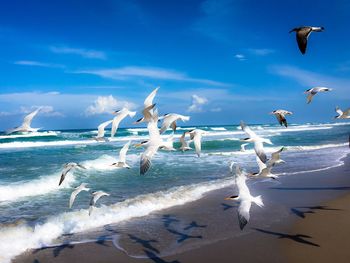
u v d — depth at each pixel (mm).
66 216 11922
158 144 8062
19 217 11969
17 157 30250
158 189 16250
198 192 15516
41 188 16516
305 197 14398
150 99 8680
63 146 43281
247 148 37562
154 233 10555
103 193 10242
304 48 7383
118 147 41219
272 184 17078
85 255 9125
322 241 9664
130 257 9000
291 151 32594
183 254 9117
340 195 14570
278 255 8906
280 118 9750
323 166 22344
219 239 10016
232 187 16562
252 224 11180
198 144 9719
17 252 9273
